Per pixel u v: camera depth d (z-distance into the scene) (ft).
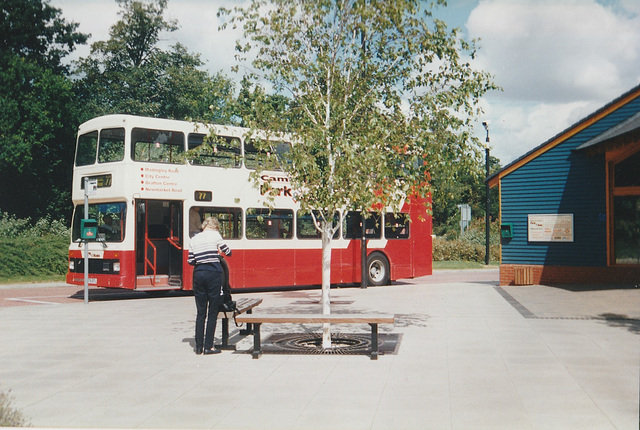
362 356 30.40
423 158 33.53
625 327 38.55
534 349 31.42
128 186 58.90
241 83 33.73
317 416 20.38
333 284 79.71
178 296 67.77
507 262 69.36
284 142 33.19
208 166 63.21
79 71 150.30
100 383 25.49
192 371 27.61
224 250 32.22
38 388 24.72
